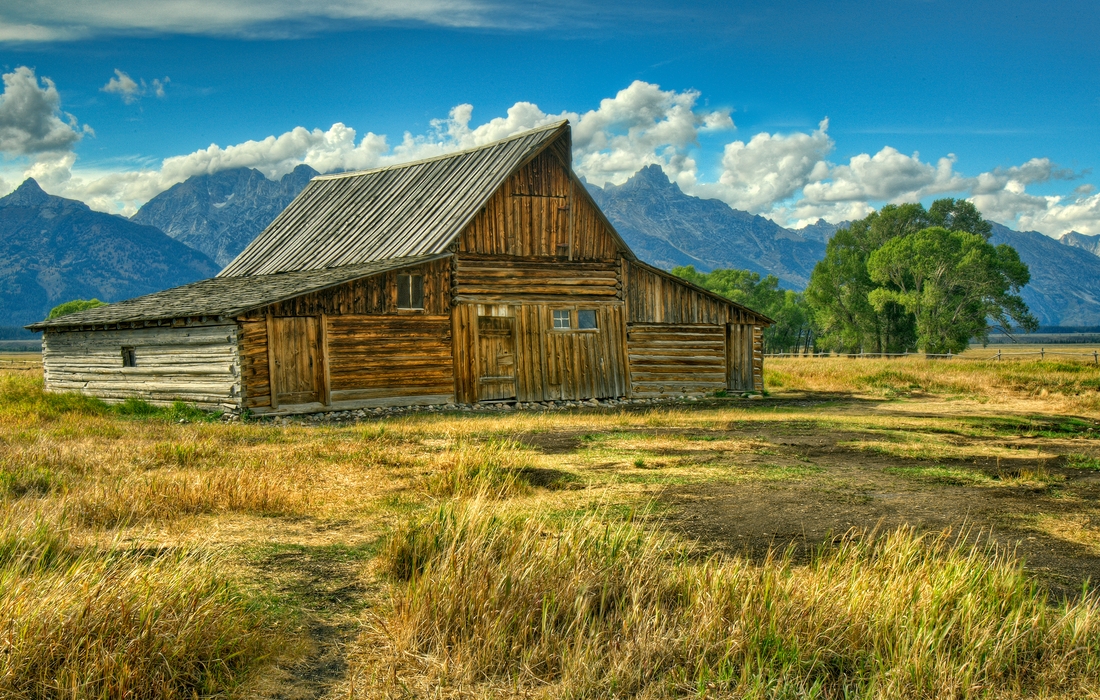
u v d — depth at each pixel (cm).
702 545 784
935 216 7412
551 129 2622
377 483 1055
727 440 1538
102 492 908
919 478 1155
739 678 491
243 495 916
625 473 1166
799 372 3691
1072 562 752
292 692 472
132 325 2336
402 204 2888
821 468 1234
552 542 655
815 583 591
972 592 590
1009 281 6209
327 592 638
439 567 605
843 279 7162
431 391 2389
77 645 460
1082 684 500
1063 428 1808
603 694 468
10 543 659
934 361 4262
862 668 504
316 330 2177
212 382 2081
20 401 2091
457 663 491
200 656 490
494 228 2548
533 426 1761
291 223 3347
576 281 2691
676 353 2873
